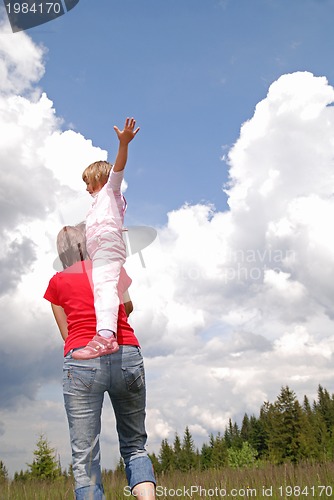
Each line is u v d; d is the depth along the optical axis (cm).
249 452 4072
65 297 249
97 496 224
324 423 4222
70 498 484
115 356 236
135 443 248
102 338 230
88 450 232
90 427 234
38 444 2050
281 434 3903
